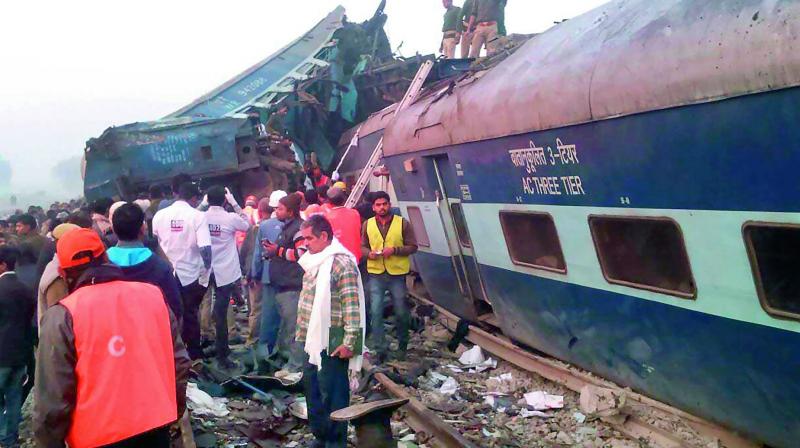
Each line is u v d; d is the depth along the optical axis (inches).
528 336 272.2
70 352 116.2
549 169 214.8
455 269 325.7
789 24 129.3
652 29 170.2
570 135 198.8
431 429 216.1
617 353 213.3
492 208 261.4
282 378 261.3
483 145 251.4
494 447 203.6
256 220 419.2
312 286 182.7
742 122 141.8
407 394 245.0
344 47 743.1
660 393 201.3
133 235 175.3
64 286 191.3
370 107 697.6
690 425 190.4
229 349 314.2
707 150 152.9
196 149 546.0
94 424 115.9
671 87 157.5
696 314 170.7
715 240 157.8
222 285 286.7
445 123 281.4
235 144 557.6
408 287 435.8
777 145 135.3
